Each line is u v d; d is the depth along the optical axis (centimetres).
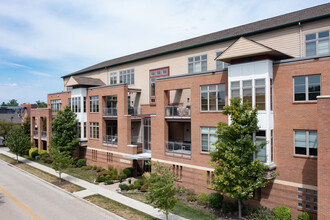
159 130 2370
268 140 1594
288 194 1580
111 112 2970
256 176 1582
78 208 1822
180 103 2603
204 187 2014
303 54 1922
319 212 1277
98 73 3894
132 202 1914
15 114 6344
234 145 1524
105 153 3039
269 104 1603
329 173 1248
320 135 1280
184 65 2683
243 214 1670
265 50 1544
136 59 3172
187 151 2220
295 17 2111
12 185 2441
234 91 1739
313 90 1505
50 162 3503
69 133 3178
